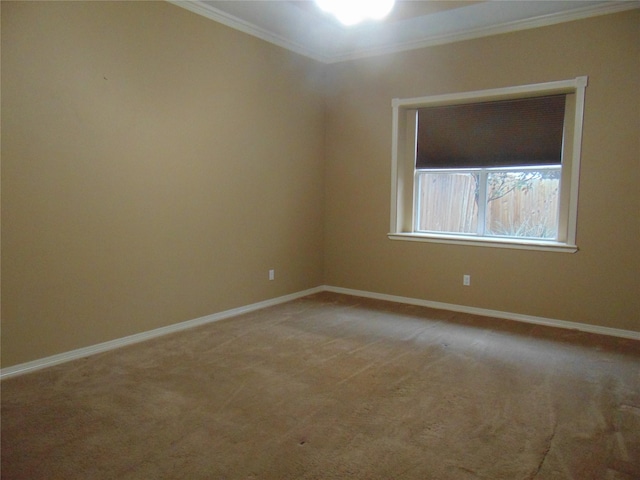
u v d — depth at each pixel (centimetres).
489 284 452
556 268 416
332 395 274
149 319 375
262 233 475
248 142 450
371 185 518
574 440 227
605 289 396
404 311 468
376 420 245
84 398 266
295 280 524
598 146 389
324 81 541
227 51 420
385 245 514
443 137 481
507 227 457
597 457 213
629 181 379
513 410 258
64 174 312
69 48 309
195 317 412
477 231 473
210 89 408
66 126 311
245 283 460
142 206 362
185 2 379
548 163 426
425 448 219
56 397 267
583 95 391
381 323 424
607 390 285
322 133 545
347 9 339
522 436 230
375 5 332
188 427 236
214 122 414
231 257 443
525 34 414
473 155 465
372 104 508
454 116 471
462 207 480
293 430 234
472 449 219
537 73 411
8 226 288
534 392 281
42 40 295
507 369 317
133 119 351
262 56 456
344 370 312
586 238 400
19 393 272
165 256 383
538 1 371
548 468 204
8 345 294
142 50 353
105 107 332
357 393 277
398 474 199
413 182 505
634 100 373
